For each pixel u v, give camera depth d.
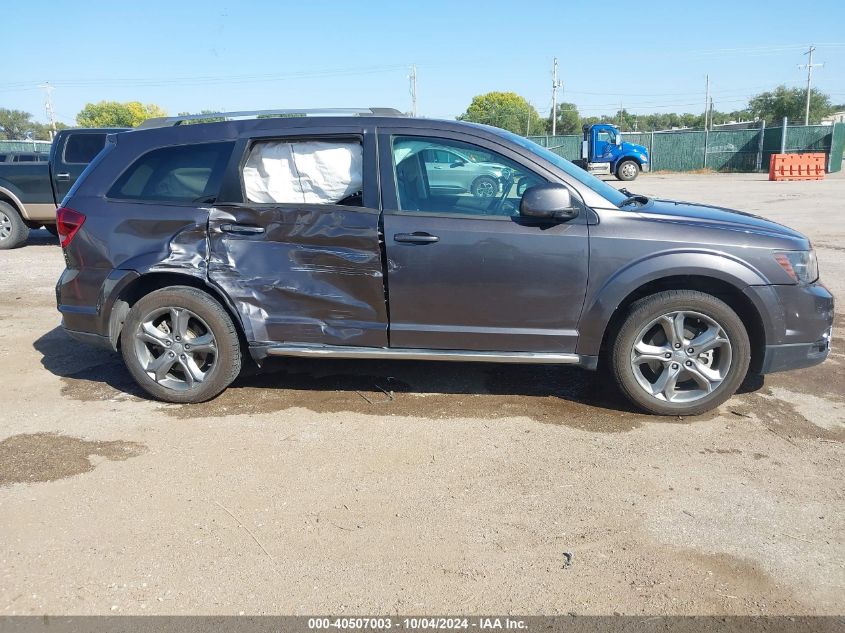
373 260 4.19
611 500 3.38
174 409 4.50
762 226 4.30
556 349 4.25
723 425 4.22
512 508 3.31
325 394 4.72
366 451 3.89
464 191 4.20
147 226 4.39
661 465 3.72
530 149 4.23
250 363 5.32
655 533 3.11
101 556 2.95
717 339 4.15
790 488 3.49
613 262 4.07
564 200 3.93
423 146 4.22
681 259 4.04
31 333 6.30
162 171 4.47
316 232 4.23
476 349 4.29
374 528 3.15
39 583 2.78
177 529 3.15
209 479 3.59
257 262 4.31
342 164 4.27
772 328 4.15
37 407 4.55
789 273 4.10
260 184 4.33
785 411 4.43
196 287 4.45
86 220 4.47
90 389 4.88
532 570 2.86
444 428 4.18
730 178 31.52
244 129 4.38
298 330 4.37
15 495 3.44
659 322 4.17
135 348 4.50
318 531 3.13
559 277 4.11
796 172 27.89
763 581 2.79
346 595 2.71
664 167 40.44
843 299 7.32
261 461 3.78
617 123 94.88
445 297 4.19
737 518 3.22
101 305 4.48
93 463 3.77
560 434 4.10
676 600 2.68
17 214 11.21
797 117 70.50
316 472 3.66
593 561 2.92
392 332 4.28
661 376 4.25
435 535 3.10
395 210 4.18
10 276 8.95
